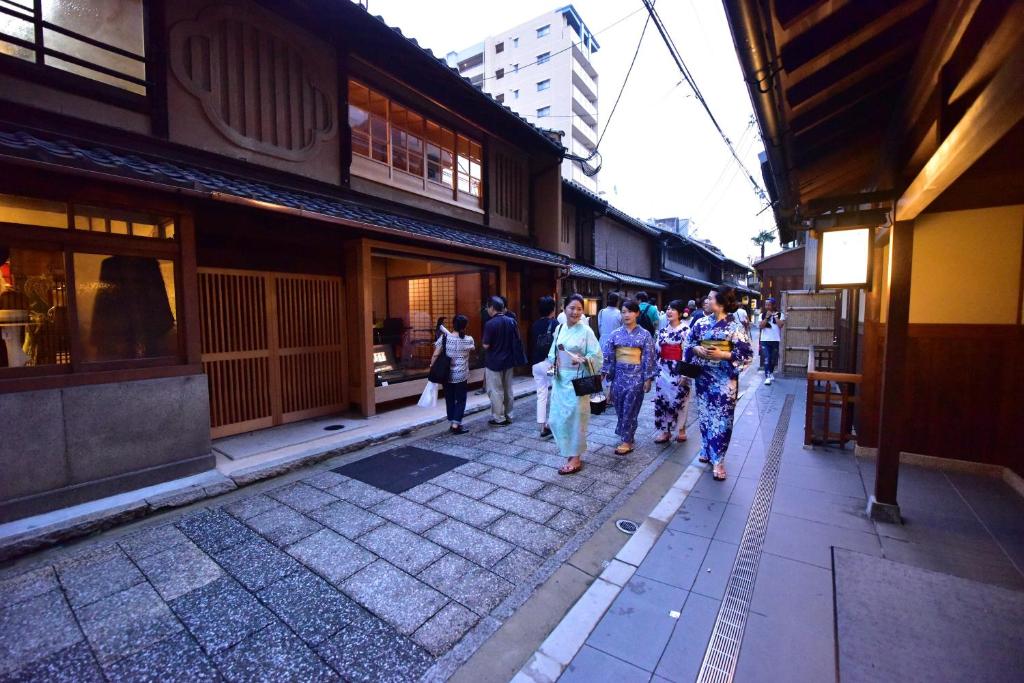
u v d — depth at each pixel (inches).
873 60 131.5
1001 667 82.3
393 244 270.2
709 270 1143.0
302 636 95.7
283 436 218.2
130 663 88.6
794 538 130.8
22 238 134.3
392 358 317.1
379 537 135.8
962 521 138.3
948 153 91.1
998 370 170.1
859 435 203.5
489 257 335.0
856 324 250.1
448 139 340.8
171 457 165.9
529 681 83.0
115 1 170.9
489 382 258.2
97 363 149.9
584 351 178.7
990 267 169.8
